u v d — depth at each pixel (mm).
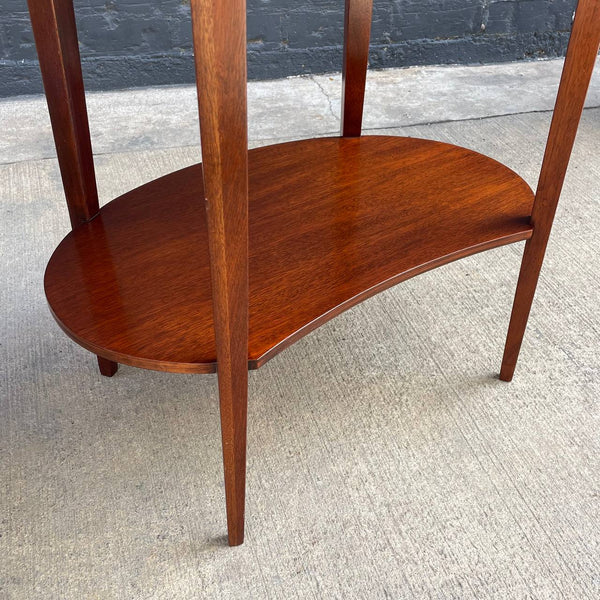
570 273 1564
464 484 1094
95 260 1037
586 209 1799
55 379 1287
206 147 631
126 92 2498
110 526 1028
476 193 1175
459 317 1440
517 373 1303
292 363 1324
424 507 1059
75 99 1011
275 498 1070
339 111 2371
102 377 1293
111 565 977
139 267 1020
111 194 1869
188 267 1017
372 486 1090
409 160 1294
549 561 983
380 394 1257
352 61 1295
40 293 1500
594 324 1417
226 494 938
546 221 1059
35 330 1401
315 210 1145
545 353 1347
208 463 1126
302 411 1222
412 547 1001
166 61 2496
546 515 1046
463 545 1005
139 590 945
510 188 1187
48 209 1801
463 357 1340
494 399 1246
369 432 1182
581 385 1275
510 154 2072
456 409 1226
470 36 2715
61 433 1179
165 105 2395
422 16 2625
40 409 1225
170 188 1226
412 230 1079
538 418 1208
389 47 2678
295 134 2219
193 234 1092
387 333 1397
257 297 944
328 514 1048
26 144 2125
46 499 1067
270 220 1121
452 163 1276
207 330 890
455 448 1153
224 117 616
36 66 2391
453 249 1024
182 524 1032
